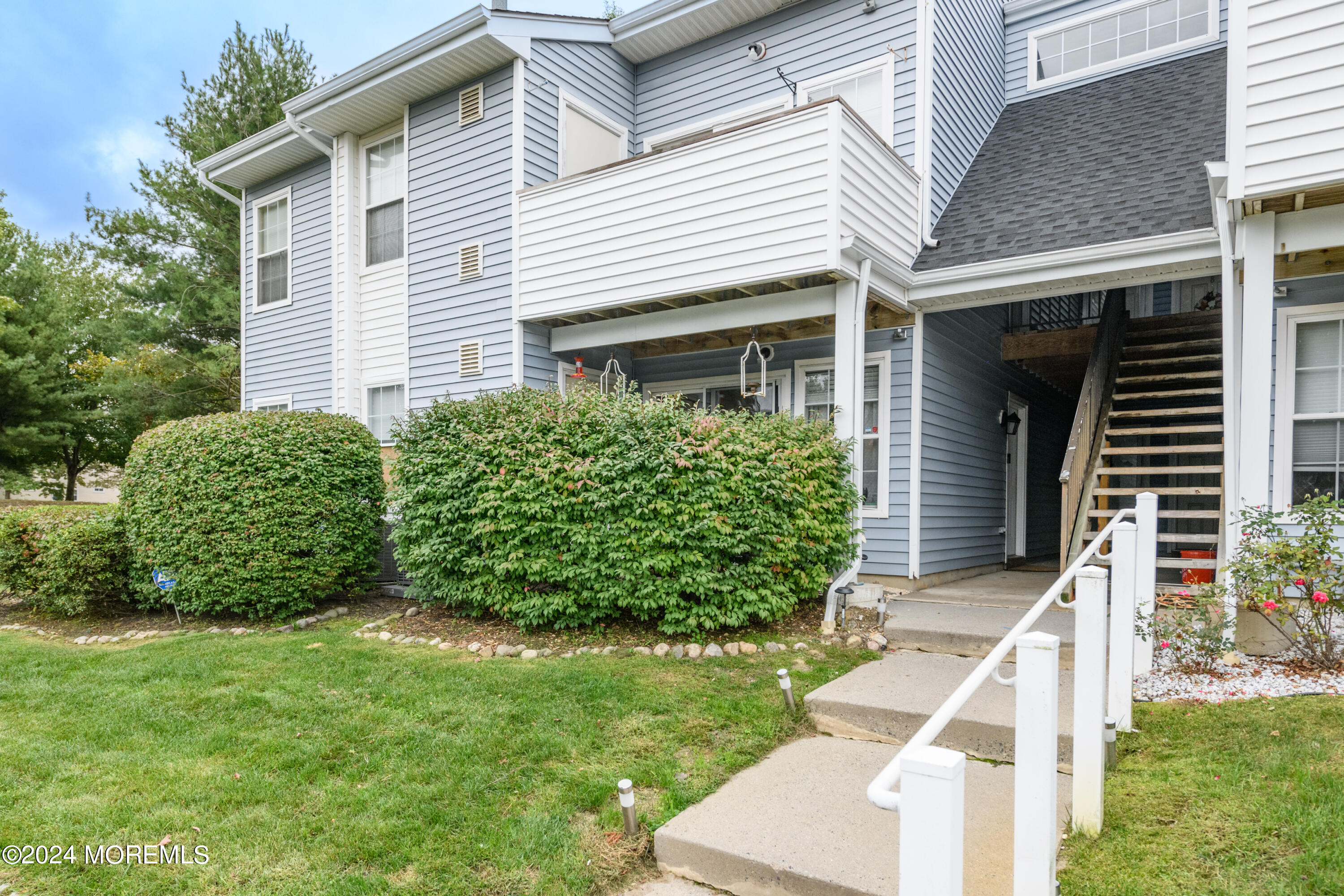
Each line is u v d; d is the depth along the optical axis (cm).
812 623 598
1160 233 629
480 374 873
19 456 1966
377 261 1009
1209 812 285
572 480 573
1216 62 881
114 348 1838
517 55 828
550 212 810
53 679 519
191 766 369
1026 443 1073
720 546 545
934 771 144
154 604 733
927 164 780
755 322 723
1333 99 437
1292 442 530
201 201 1812
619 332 812
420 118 934
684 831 299
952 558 830
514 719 418
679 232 716
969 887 250
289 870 284
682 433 572
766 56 888
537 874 283
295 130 997
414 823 313
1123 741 352
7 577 747
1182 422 907
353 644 599
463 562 610
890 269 683
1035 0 1008
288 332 1123
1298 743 332
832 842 288
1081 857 263
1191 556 684
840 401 666
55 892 274
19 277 2009
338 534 698
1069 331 929
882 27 807
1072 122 902
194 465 663
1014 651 509
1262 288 480
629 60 986
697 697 447
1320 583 425
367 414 1017
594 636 577
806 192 641
